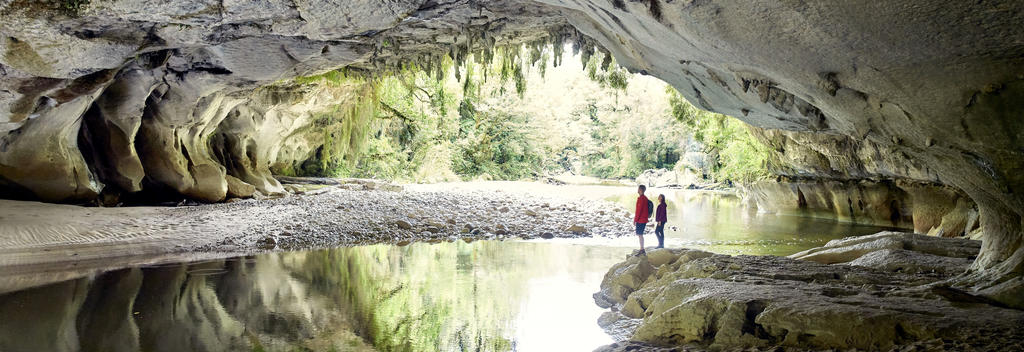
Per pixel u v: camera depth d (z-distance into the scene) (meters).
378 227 14.74
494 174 46.31
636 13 6.04
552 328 6.59
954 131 5.38
